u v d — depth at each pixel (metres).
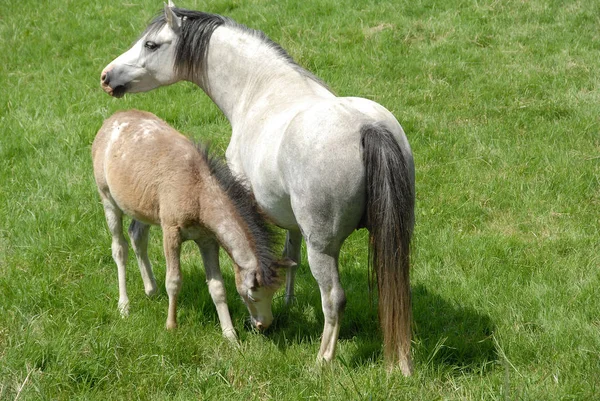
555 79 10.06
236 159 5.75
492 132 8.97
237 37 5.95
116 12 13.34
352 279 6.65
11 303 6.11
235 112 5.97
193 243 7.36
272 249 5.32
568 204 7.47
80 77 11.26
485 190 7.80
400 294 4.62
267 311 5.38
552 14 11.79
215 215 5.34
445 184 7.96
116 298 6.32
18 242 7.18
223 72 5.99
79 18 13.30
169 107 9.92
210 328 5.88
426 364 5.09
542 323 5.58
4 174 8.40
